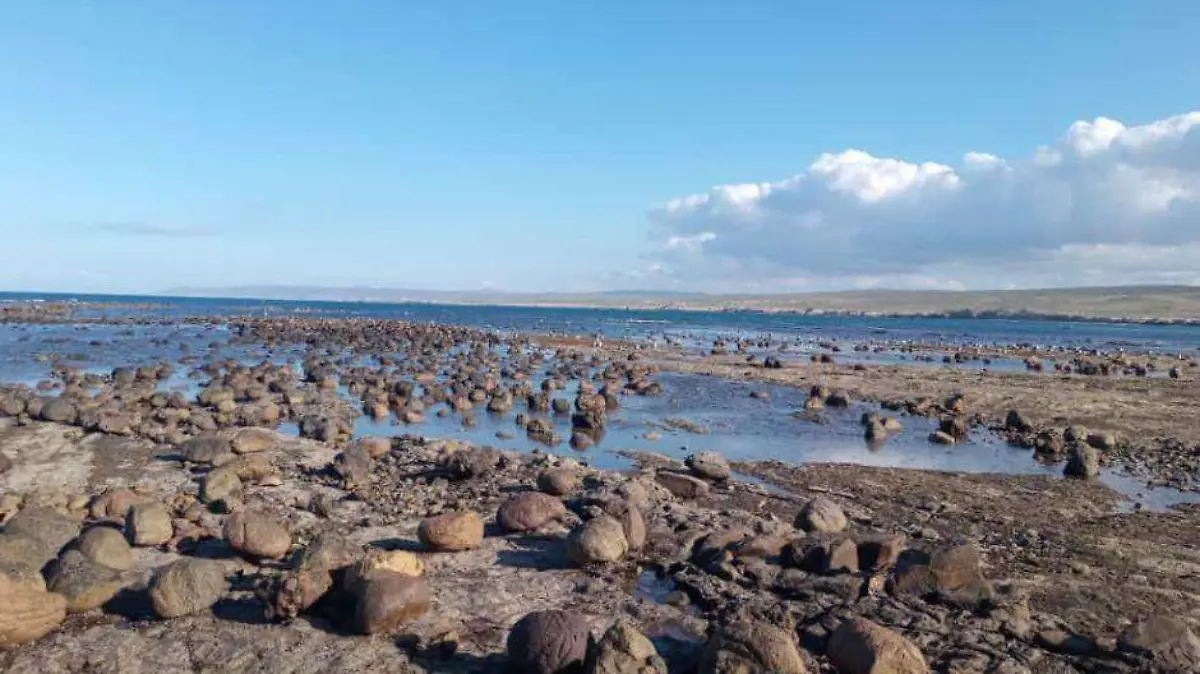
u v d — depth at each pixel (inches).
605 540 547.8
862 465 936.9
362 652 417.1
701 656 393.4
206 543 577.3
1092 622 475.5
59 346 2386.8
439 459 863.1
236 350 2442.2
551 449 1017.5
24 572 446.9
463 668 406.0
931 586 484.1
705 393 1598.2
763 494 776.9
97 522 603.5
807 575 519.5
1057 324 7465.6
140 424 999.0
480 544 593.9
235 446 855.7
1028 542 634.2
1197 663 397.1
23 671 390.0
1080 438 1082.7
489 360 2153.1
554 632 393.4
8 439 925.2
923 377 1895.9
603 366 2118.6
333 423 1013.8
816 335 4311.0
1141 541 639.8
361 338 2925.7
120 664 399.5
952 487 825.5
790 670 368.5
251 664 402.0
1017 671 395.5
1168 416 1322.6
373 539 605.3
